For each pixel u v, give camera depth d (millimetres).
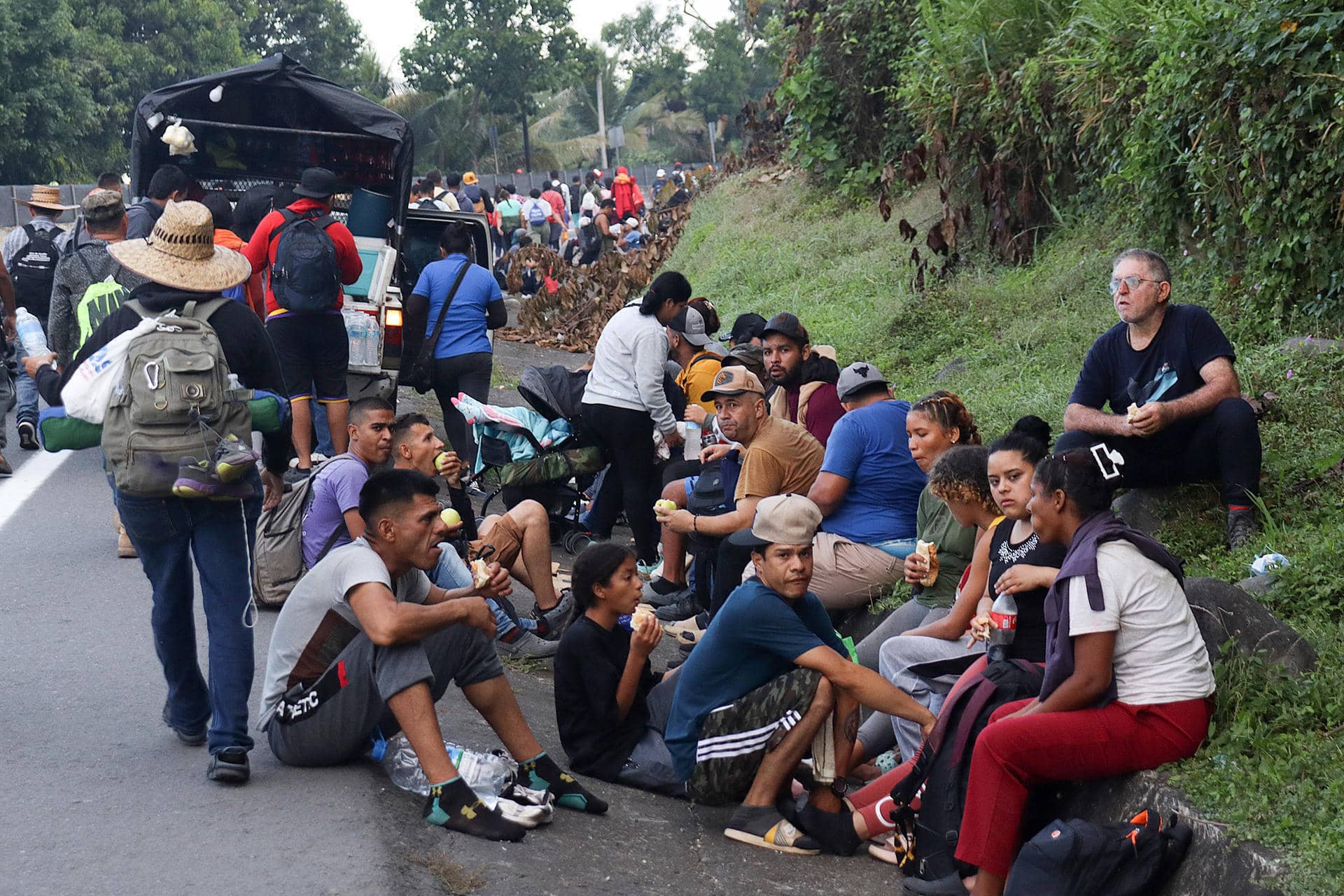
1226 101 7426
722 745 4664
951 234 11008
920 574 5391
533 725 5438
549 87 62562
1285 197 7113
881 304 11602
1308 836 3520
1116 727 3914
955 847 4105
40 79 39906
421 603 4691
